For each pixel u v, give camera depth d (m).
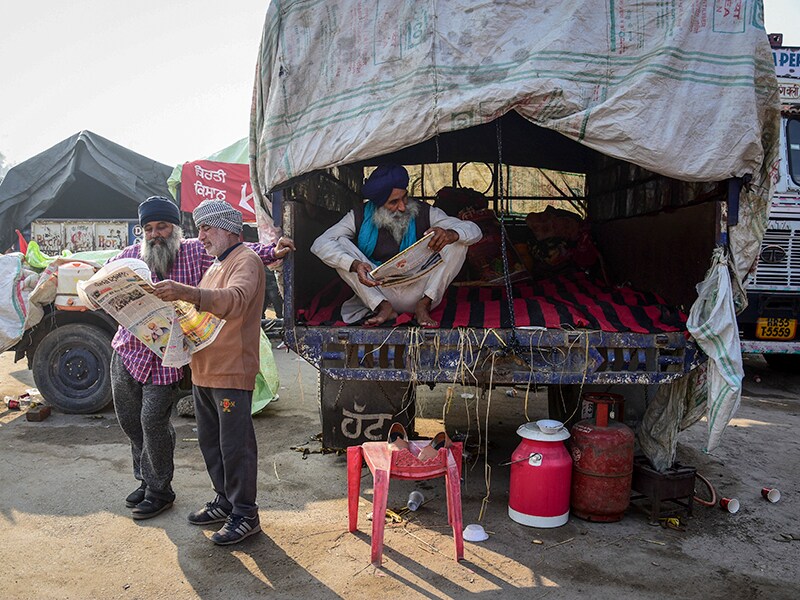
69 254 6.62
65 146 13.16
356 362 4.00
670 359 3.86
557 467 3.76
